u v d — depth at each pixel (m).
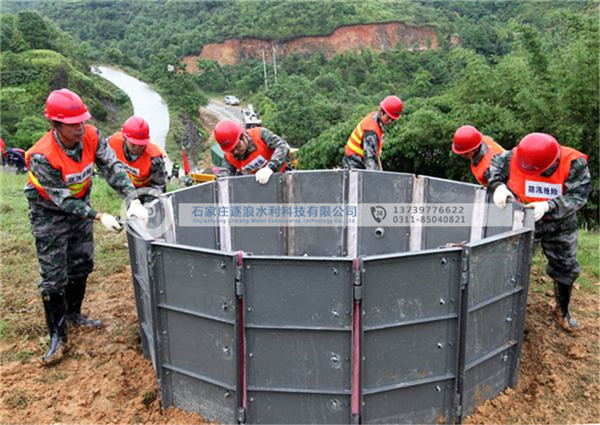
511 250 3.83
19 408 3.98
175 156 44.72
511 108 15.38
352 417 3.51
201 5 93.31
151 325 3.96
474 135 5.34
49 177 4.07
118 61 82.12
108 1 103.88
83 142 4.31
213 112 62.31
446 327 3.59
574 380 4.23
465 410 3.82
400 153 16.70
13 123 39.38
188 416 3.89
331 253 6.15
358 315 3.35
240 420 3.62
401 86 47.84
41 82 49.31
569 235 4.57
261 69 68.06
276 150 5.76
